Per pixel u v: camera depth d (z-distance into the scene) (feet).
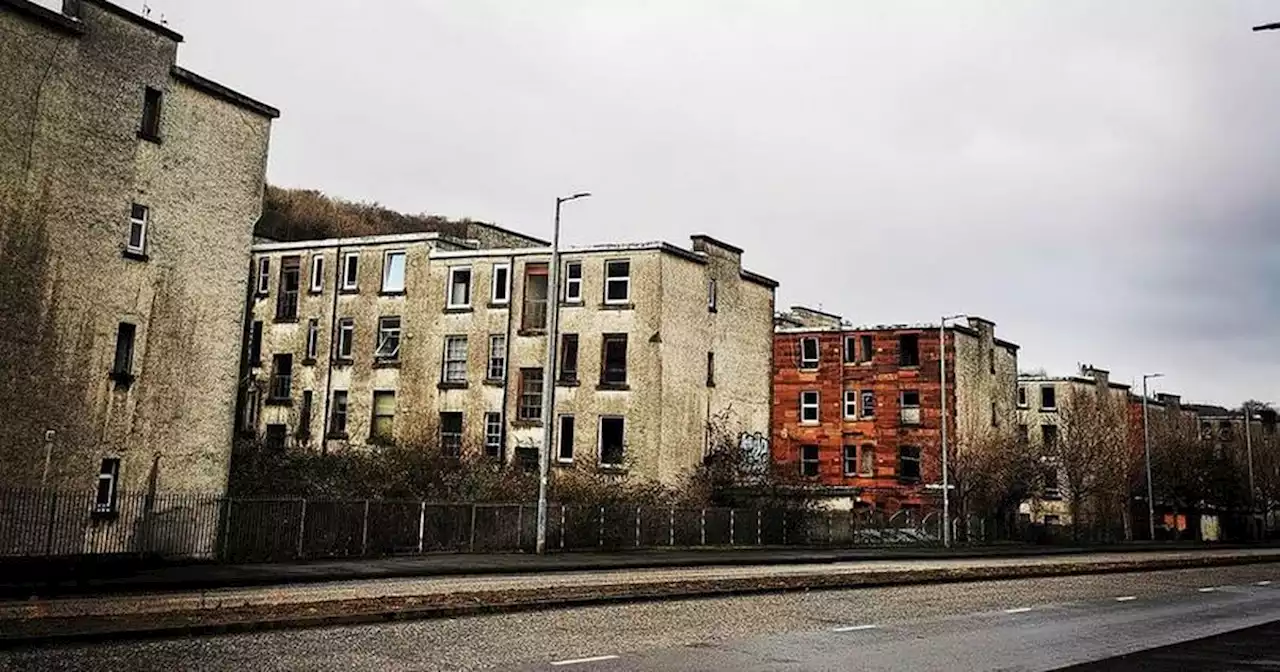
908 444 222.48
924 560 132.77
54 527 82.02
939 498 211.20
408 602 63.41
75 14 86.07
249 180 100.68
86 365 85.25
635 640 53.67
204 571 81.00
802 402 234.99
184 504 91.45
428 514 111.86
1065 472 243.19
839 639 55.88
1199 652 52.54
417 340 175.32
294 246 186.19
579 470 152.97
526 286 171.12
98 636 47.09
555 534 125.08
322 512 101.30
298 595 67.72
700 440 168.25
